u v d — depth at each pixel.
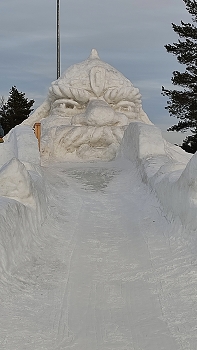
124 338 4.52
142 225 8.67
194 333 4.54
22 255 6.50
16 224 6.64
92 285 5.91
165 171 10.21
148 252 7.08
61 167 14.36
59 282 5.95
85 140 16.25
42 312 5.05
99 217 9.58
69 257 6.99
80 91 17.69
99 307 5.25
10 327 4.59
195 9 36.72
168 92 36.69
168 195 8.71
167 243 7.37
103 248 7.52
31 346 4.28
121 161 14.77
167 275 6.06
